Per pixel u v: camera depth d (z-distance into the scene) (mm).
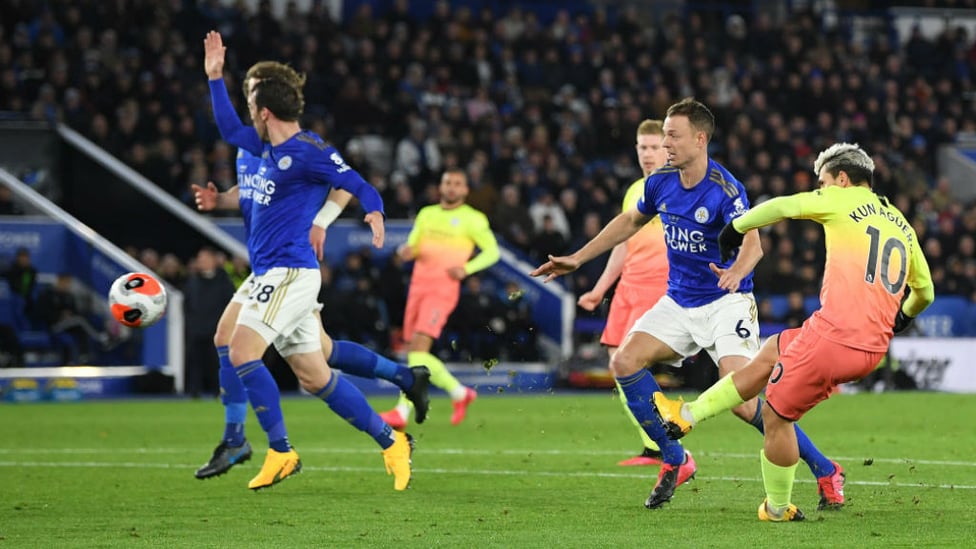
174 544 14094
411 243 30047
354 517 16141
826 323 14906
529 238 50031
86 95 51062
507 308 46594
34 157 49344
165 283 44938
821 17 68875
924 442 26031
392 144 55250
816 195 15125
